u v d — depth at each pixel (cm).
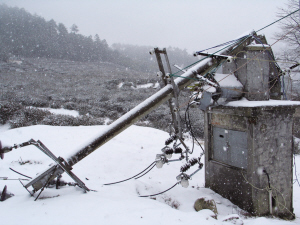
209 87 413
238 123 447
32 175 543
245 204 432
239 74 462
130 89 2823
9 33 6600
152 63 8931
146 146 864
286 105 421
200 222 296
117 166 668
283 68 490
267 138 425
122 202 339
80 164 654
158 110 1753
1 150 315
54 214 285
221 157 502
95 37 8581
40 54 6331
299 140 1313
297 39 1403
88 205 316
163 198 444
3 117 1382
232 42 453
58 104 1852
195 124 1352
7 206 310
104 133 379
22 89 2338
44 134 920
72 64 5538
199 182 595
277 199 443
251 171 414
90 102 1977
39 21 7838
